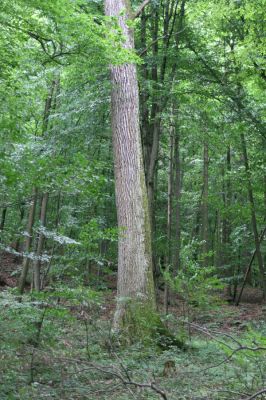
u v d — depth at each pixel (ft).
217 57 52.85
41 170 18.74
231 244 76.38
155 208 64.28
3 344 19.76
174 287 35.42
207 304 36.22
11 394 16.33
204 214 67.56
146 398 17.34
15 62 32.17
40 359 20.34
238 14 46.32
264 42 44.14
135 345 28.12
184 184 98.89
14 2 27.94
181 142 80.33
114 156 34.32
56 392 17.28
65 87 46.96
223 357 26.43
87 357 23.31
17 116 23.31
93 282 44.01
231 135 55.67
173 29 52.24
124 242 32.71
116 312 31.89
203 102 52.39
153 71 50.65
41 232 23.13
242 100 52.75
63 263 30.63
